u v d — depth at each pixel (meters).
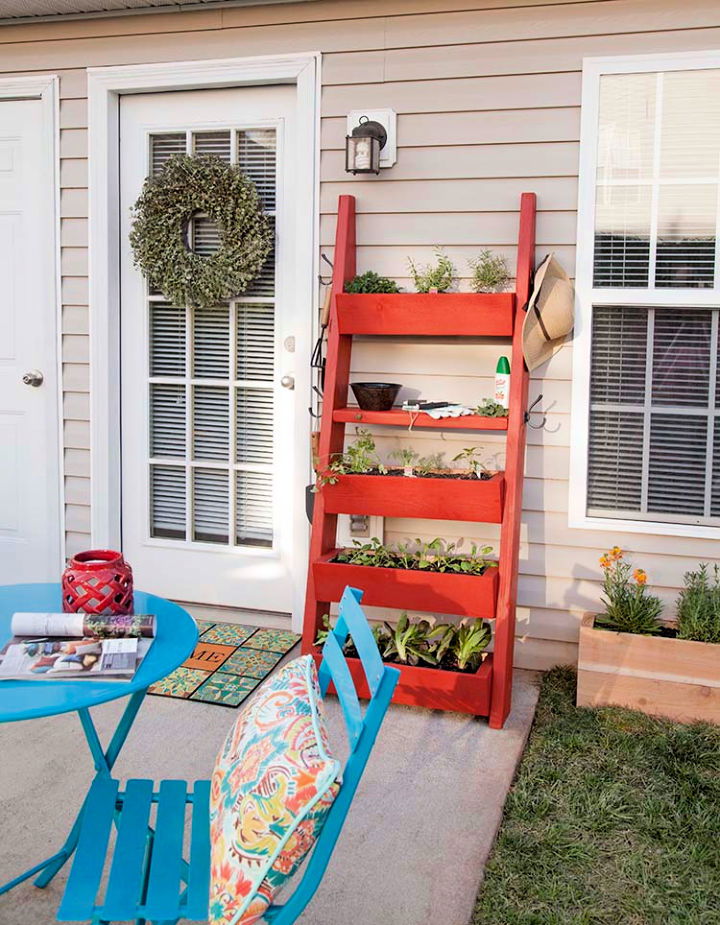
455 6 3.19
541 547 3.25
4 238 3.85
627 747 2.66
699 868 2.11
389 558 3.09
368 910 1.96
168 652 1.74
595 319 3.18
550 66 3.12
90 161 3.68
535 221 3.16
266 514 3.72
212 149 3.63
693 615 2.86
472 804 2.38
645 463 3.18
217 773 1.55
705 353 3.11
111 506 3.83
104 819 1.69
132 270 3.75
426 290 3.18
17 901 1.98
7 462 3.97
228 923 1.30
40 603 1.99
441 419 3.02
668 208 3.08
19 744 2.70
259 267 3.49
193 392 3.76
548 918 1.92
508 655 2.89
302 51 3.38
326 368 3.17
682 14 2.99
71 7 3.49
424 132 3.27
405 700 2.92
